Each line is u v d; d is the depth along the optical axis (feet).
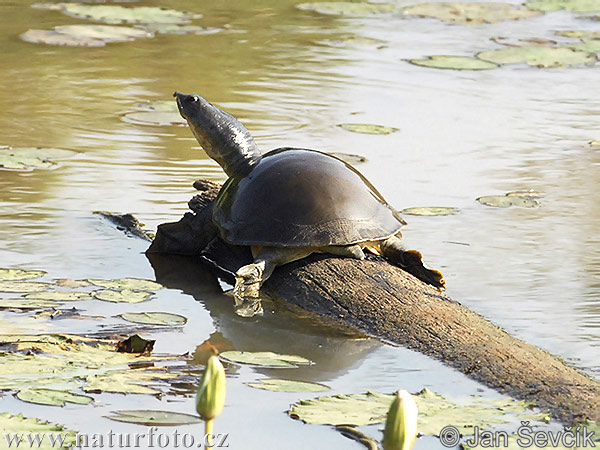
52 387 36.58
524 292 49.80
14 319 44.21
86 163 71.46
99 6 141.08
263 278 50.31
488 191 67.92
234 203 53.01
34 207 61.52
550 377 38.78
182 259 56.34
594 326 45.62
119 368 39.04
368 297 47.73
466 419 34.68
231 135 56.08
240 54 115.24
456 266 53.42
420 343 43.50
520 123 88.33
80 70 104.01
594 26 142.72
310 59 113.91
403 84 102.89
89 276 51.49
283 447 33.09
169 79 101.35
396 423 21.22
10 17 132.05
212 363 22.53
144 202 63.72
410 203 64.54
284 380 39.09
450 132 84.28
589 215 62.95
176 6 146.30
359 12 147.74
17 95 92.02
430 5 154.20
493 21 143.95
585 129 86.69
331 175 52.26
